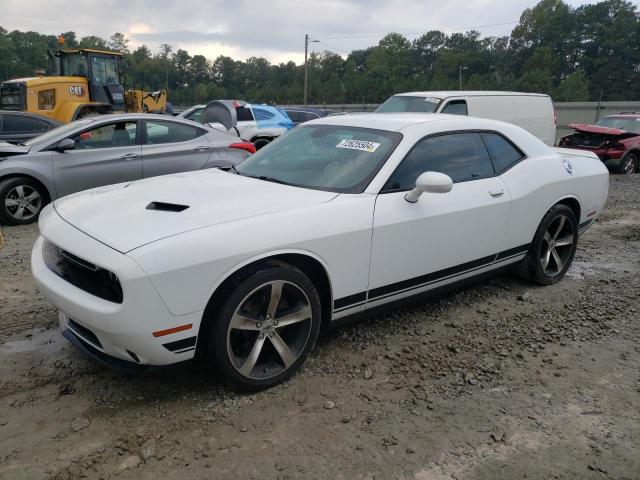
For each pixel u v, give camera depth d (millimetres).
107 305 2703
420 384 3287
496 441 2771
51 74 18109
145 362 2834
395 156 3658
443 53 109500
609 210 8977
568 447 2740
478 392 3219
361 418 2939
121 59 18172
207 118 12922
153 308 2676
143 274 2629
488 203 4070
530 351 3746
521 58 98812
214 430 2805
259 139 14242
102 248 2766
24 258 5684
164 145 7688
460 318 4266
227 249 2842
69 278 2980
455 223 3857
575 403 3125
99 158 7281
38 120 10672
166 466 2533
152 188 3654
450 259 3926
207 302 2834
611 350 3779
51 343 3729
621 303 4625
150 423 2852
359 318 3650
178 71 126062
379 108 11375
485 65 101562
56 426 2818
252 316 3043
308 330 3262
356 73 93000
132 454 2615
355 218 3332
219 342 2920
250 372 3080
